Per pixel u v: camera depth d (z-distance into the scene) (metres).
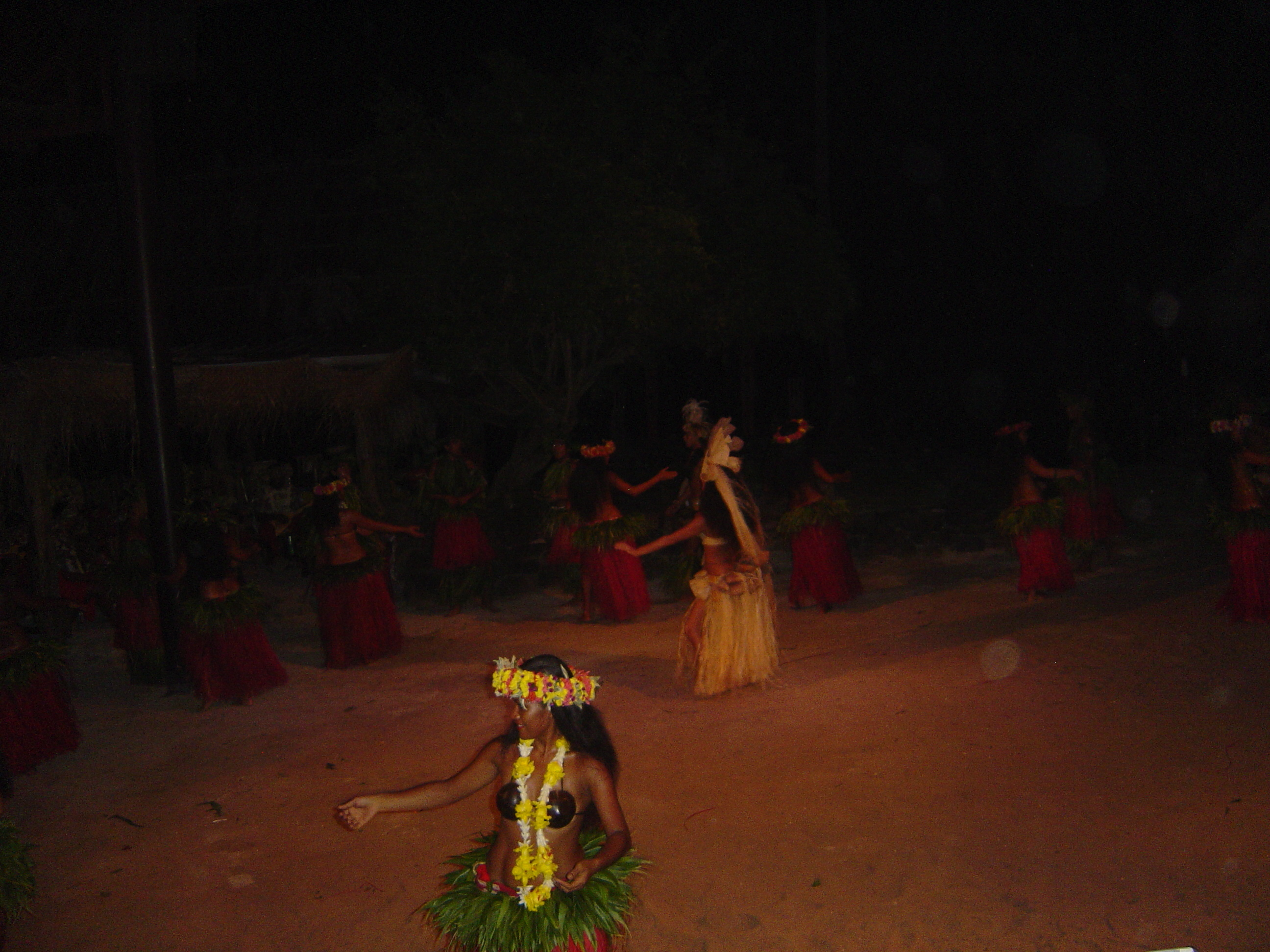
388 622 8.99
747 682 7.27
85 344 16.23
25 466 10.14
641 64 13.48
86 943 4.38
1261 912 3.93
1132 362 23.44
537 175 12.30
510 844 3.18
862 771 5.61
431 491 10.78
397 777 6.09
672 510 9.64
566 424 14.41
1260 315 21.16
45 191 18.19
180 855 5.21
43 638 6.80
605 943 3.17
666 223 12.30
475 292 12.79
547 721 3.16
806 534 9.84
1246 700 6.19
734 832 4.99
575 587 11.00
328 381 12.02
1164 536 12.91
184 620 7.79
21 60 8.12
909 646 8.15
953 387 26.28
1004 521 9.68
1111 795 5.05
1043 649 7.64
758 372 26.33
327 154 26.27
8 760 6.39
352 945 4.26
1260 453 7.88
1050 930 3.94
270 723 7.36
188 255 16.88
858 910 4.21
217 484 14.59
